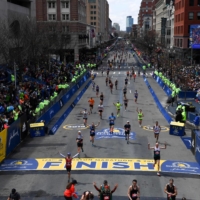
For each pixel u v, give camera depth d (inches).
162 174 741.9
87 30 4581.7
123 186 676.1
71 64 3157.0
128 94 1962.4
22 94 1359.5
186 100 1729.8
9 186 681.6
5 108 1168.8
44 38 2336.4
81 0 4229.8
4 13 2042.3
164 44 4756.4
